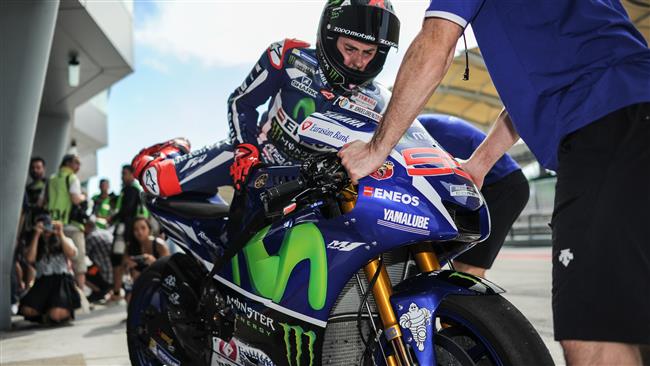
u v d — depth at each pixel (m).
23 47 6.25
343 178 1.99
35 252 6.27
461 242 2.13
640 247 1.59
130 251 6.85
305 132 2.20
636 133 1.64
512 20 1.84
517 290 6.61
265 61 2.58
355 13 2.23
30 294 6.05
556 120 1.79
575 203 1.66
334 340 2.17
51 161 15.78
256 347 2.32
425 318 1.86
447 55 1.79
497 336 1.78
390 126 1.83
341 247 2.06
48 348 4.73
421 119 3.09
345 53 2.29
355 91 2.30
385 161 2.03
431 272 2.01
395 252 2.19
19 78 6.24
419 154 2.07
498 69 1.89
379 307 2.02
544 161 1.86
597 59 1.75
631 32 1.81
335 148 2.12
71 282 6.26
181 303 2.78
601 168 1.64
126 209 8.02
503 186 2.92
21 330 5.86
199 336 2.66
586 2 1.79
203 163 2.85
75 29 10.55
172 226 2.85
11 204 6.14
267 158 2.67
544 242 15.89
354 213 2.01
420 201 1.97
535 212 16.22
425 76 1.78
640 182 1.61
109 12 11.02
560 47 1.79
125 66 12.52
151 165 2.94
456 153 2.99
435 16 1.79
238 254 2.39
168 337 2.92
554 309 1.66
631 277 1.58
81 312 7.32
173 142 3.14
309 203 2.11
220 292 2.48
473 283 1.89
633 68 1.72
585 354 1.62
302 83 2.46
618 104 1.67
